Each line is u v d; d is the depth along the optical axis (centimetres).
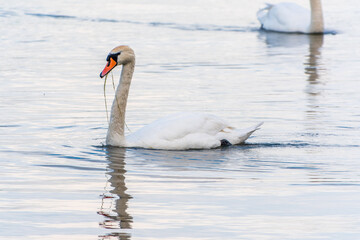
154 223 1055
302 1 4431
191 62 2658
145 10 4100
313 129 1700
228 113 1862
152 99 2022
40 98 2020
